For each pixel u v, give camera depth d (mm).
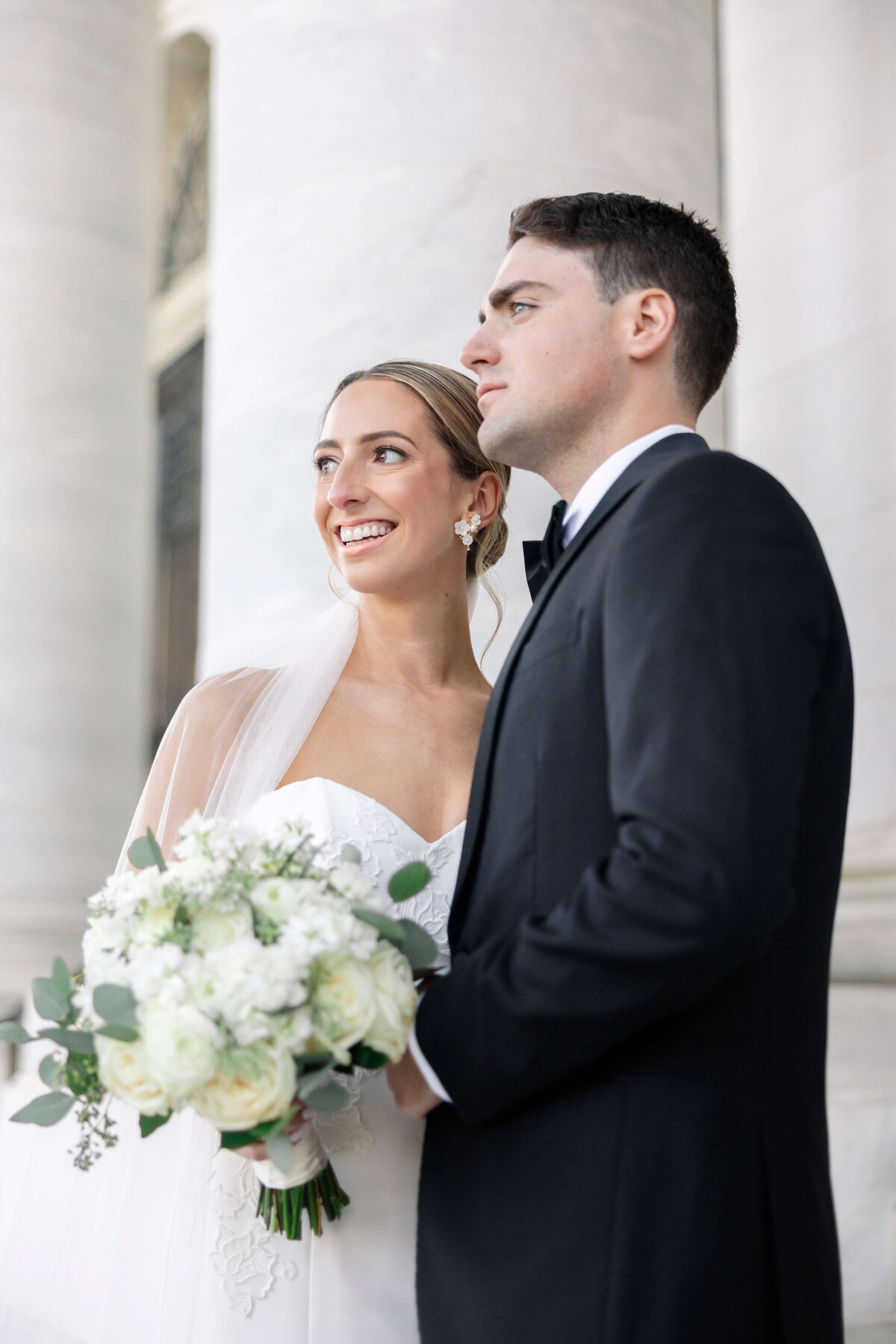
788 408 5332
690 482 1845
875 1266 3629
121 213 7043
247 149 4141
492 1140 1876
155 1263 2291
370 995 1798
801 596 1781
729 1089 1792
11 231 6781
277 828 2002
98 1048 1764
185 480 11031
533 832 1912
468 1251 1858
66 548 6672
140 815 2611
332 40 3979
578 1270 1748
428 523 2773
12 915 6160
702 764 1618
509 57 3877
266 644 2846
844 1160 3664
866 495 5016
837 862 1989
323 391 3865
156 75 7391
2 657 6500
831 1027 4031
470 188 3820
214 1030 1674
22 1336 2363
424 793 2645
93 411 6832
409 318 3801
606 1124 1786
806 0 5469
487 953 1801
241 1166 2320
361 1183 2340
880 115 5191
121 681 6789
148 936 1767
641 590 1765
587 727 1883
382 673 2805
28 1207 2432
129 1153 2354
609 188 3912
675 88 4098
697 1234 1720
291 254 3941
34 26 6918
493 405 2189
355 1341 2266
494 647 3410
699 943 1589
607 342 2133
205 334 10484
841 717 1964
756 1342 1726
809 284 5320
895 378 5023
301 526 3875
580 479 2197
